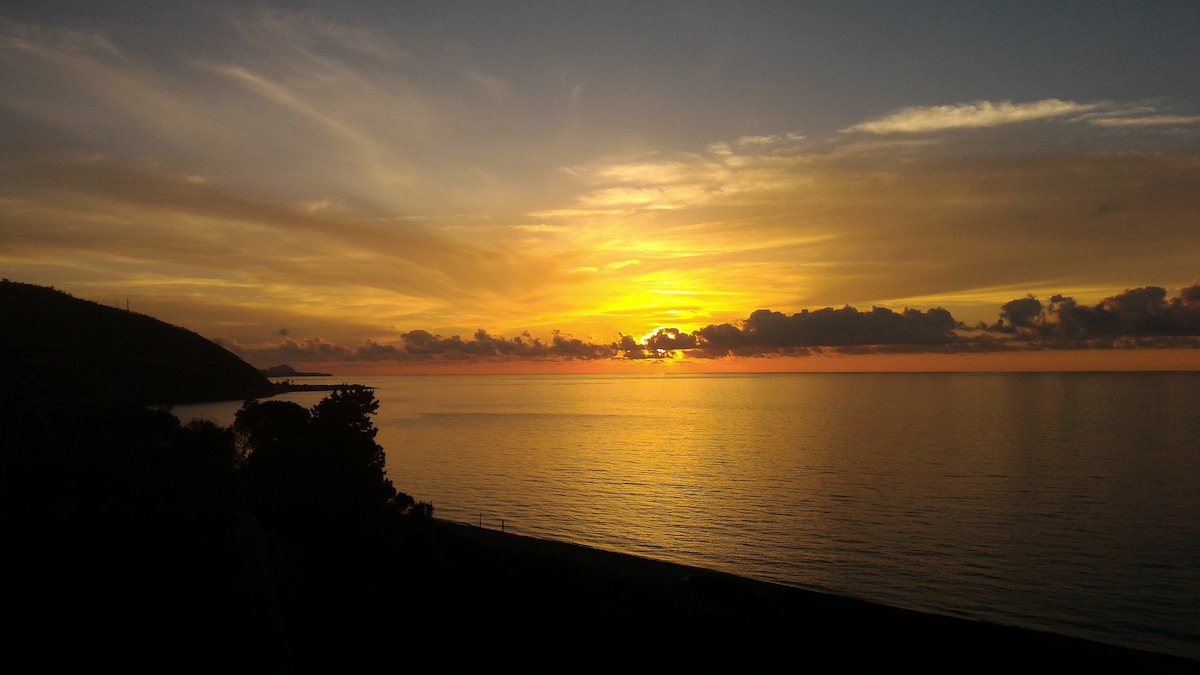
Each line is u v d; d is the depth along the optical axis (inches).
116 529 1091.9
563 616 1182.3
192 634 871.1
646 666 1025.5
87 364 5388.8
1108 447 5383.9
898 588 2126.0
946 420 7829.7
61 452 1202.0
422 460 5073.8
